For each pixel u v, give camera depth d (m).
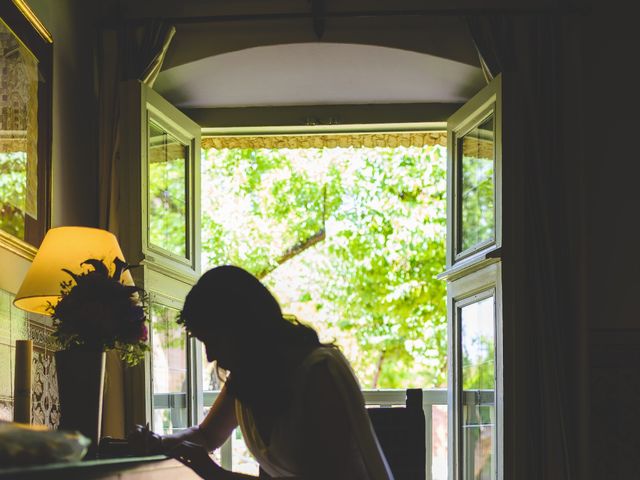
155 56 4.35
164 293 4.29
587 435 4.00
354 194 9.98
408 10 4.41
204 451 2.06
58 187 3.78
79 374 2.43
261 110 5.02
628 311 4.29
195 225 4.78
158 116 4.39
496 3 4.47
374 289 10.10
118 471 1.40
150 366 4.00
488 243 4.29
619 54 4.47
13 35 3.14
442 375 10.12
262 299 2.04
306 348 2.03
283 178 9.99
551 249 4.11
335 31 4.48
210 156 9.95
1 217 2.95
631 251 4.33
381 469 1.95
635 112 4.43
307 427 1.96
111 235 3.12
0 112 2.96
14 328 3.04
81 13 4.24
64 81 3.93
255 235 9.89
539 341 4.05
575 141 4.21
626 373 4.25
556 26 4.32
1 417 2.85
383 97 4.95
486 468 4.25
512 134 4.10
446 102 4.98
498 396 4.04
